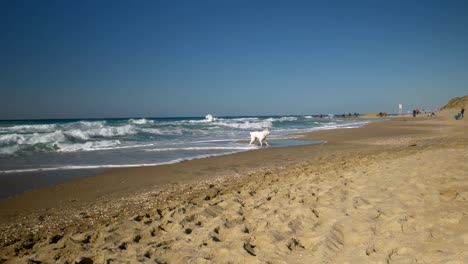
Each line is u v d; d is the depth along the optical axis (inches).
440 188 197.6
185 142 729.0
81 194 281.0
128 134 919.0
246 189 271.7
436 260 112.5
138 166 412.2
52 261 150.7
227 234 166.4
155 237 173.3
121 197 271.3
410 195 193.2
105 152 548.4
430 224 144.9
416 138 707.4
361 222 160.7
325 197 213.8
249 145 661.3
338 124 1752.0
